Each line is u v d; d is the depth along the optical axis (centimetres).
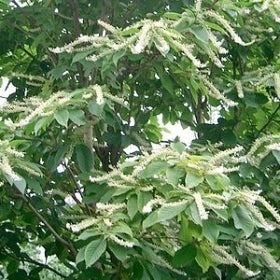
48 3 398
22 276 405
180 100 433
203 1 393
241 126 425
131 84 418
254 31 407
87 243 286
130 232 271
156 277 301
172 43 311
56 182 386
